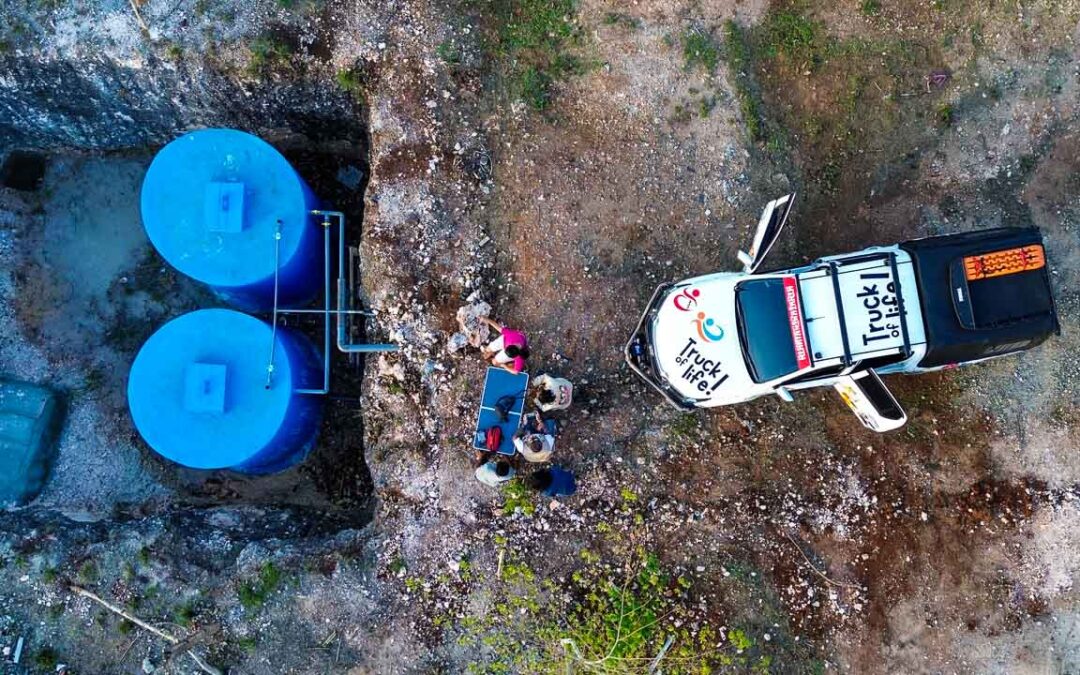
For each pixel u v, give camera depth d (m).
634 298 7.86
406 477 7.61
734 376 7.14
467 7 7.80
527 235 7.82
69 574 7.43
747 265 7.31
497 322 7.76
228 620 7.34
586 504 7.62
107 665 7.32
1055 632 7.57
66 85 7.93
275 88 7.89
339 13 7.68
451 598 7.41
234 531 7.79
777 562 7.62
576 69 7.90
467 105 7.79
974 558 7.67
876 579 7.63
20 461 7.98
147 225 7.35
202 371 7.16
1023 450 7.78
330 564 7.43
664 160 7.90
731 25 7.94
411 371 7.66
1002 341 6.92
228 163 7.44
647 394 7.80
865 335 6.88
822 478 7.77
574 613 7.34
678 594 7.47
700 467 7.75
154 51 7.60
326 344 7.77
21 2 7.65
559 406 7.34
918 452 7.80
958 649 7.57
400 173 7.73
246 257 7.41
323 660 7.30
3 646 7.30
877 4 8.01
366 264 7.77
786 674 7.43
